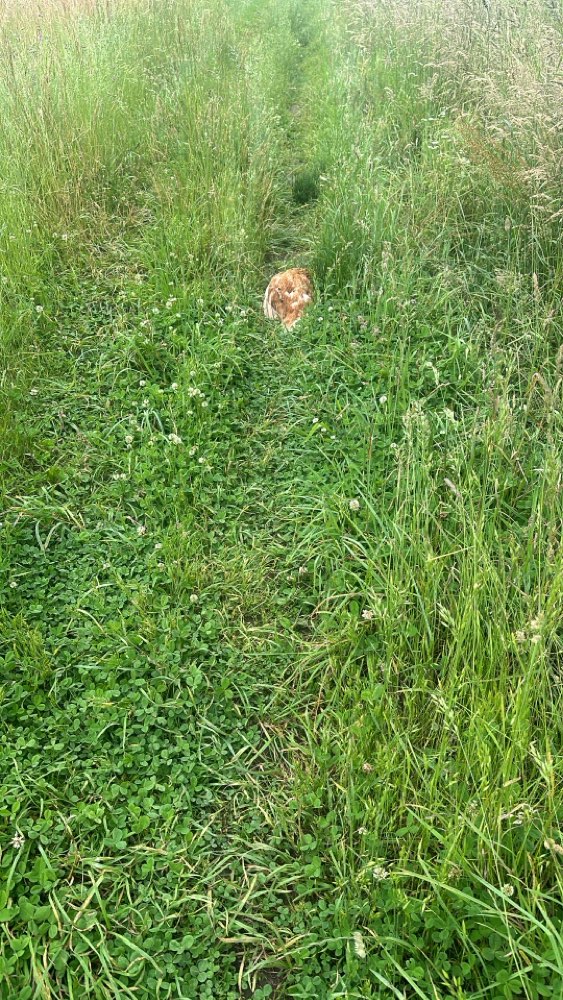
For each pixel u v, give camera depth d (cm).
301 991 246
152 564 391
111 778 304
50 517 420
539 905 235
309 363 527
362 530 399
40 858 275
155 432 476
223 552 404
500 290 522
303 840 284
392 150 711
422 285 547
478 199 587
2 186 655
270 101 962
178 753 316
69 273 626
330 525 402
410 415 398
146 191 759
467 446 413
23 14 951
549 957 233
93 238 674
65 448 470
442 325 524
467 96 723
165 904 269
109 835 286
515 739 269
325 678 339
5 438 461
